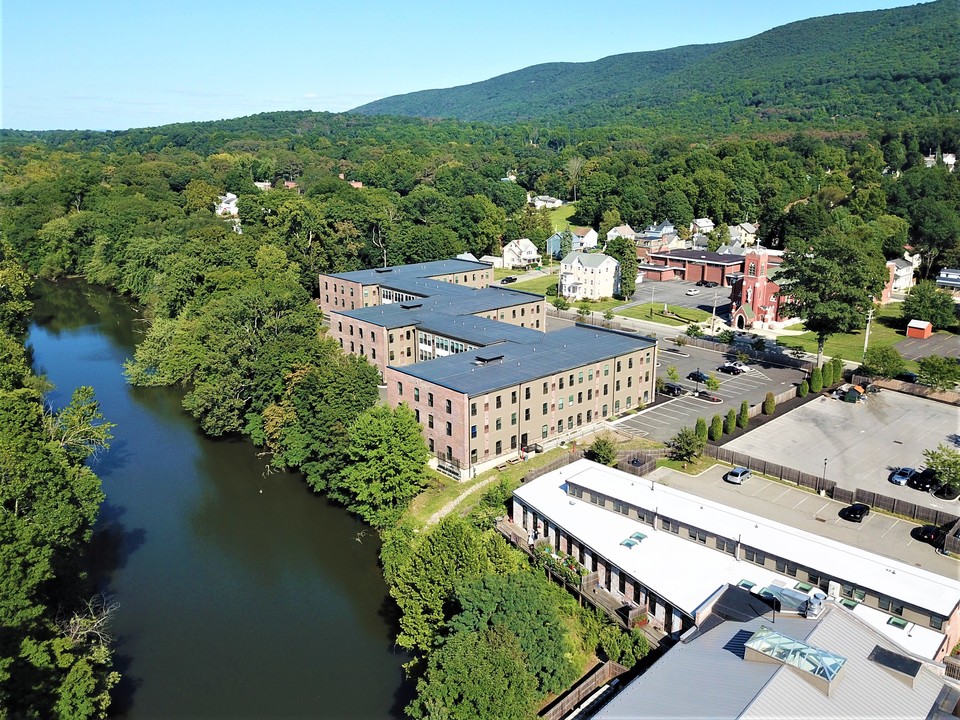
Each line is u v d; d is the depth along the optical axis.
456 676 40.53
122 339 137.00
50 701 42.44
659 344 127.31
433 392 77.75
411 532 65.94
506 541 64.25
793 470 74.12
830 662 35.59
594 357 88.44
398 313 111.12
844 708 34.16
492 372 81.50
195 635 56.97
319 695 50.41
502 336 97.69
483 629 44.38
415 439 70.50
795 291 107.94
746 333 134.50
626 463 76.75
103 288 178.88
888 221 192.25
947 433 86.44
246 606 60.88
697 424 82.62
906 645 44.31
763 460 77.81
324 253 160.50
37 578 42.38
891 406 96.38
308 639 56.59
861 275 104.88
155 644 55.84
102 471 84.81
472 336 97.62
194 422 98.88
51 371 118.31
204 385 91.12
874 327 137.62
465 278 146.88
